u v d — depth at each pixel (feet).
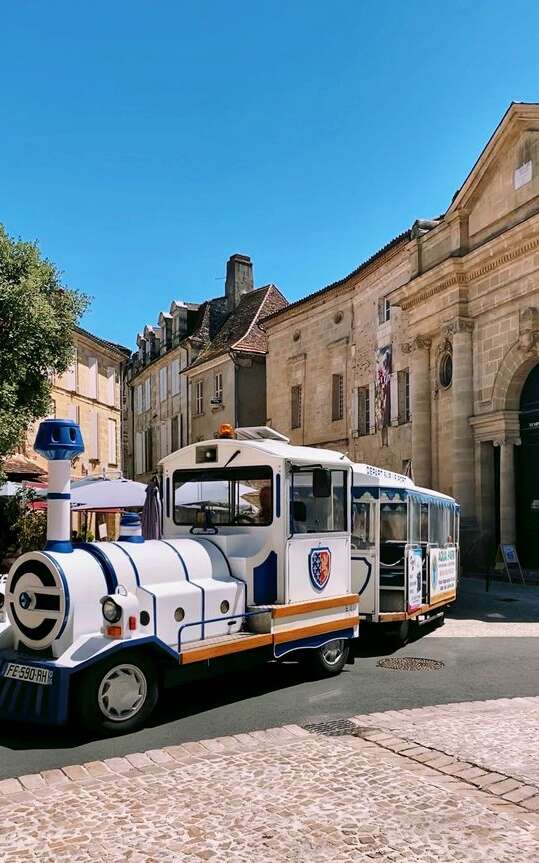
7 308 38.70
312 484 25.45
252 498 24.59
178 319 136.36
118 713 19.15
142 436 157.07
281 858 12.32
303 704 22.41
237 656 22.35
